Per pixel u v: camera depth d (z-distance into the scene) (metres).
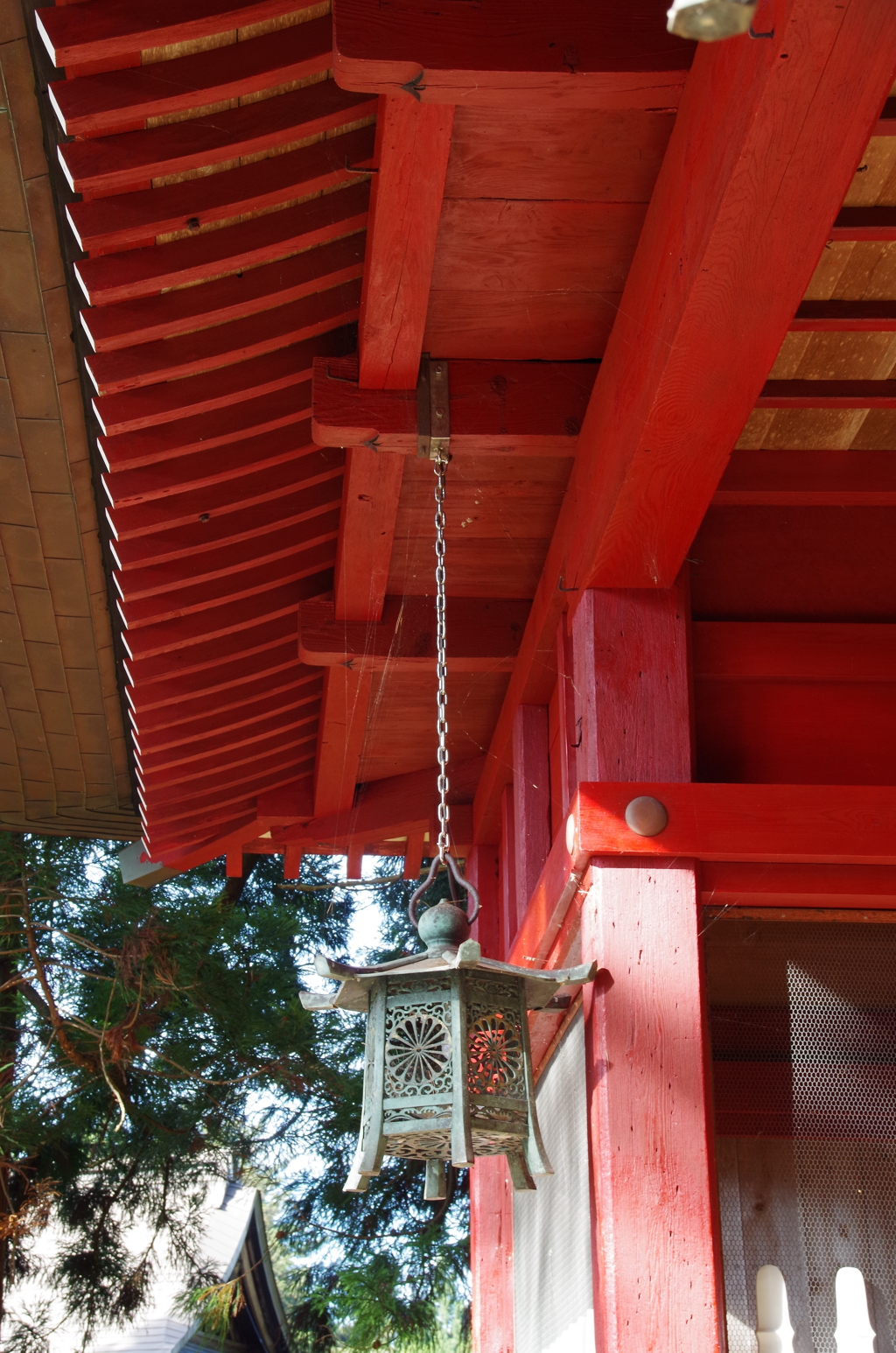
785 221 1.67
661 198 1.99
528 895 3.21
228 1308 7.24
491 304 2.32
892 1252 2.77
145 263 2.20
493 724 3.95
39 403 2.75
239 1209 8.57
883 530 2.70
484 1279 3.70
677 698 2.38
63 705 3.72
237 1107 7.70
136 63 1.95
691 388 1.96
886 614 2.63
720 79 1.65
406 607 3.28
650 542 2.32
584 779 2.44
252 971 7.79
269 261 2.33
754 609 2.61
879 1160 2.83
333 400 2.41
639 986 2.15
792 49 1.44
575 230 2.15
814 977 2.55
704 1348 1.92
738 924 2.43
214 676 3.39
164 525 2.78
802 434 2.59
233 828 4.21
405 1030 2.07
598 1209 2.05
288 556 3.13
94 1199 7.66
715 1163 2.05
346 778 3.99
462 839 4.18
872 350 2.44
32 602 3.34
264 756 3.93
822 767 2.48
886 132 1.75
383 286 2.16
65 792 4.10
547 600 2.91
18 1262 7.36
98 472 2.91
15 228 2.37
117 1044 6.43
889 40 1.42
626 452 2.14
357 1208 8.05
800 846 2.23
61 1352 7.39
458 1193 8.09
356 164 2.14
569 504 2.67
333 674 3.35
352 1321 8.34
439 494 2.47
